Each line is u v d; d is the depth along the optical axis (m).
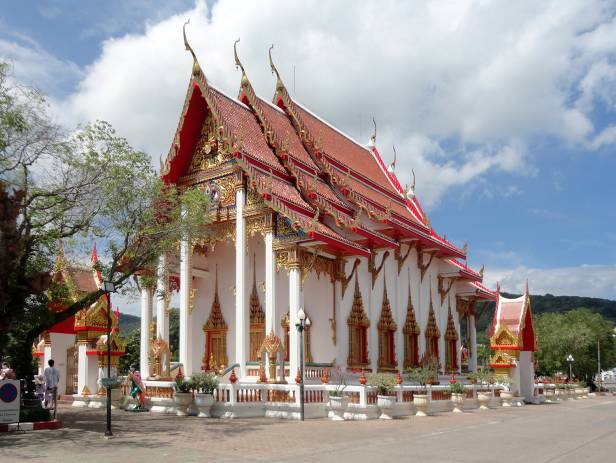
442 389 29.31
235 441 16.64
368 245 31.86
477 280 42.38
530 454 14.59
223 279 31.95
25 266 20.52
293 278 26.12
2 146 19.19
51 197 20.52
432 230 41.66
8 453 14.34
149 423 21.08
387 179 42.41
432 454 14.45
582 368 84.69
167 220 24.09
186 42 28.78
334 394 24.06
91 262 23.64
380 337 33.09
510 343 37.28
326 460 13.45
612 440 17.66
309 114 36.47
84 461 13.26
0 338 20.58
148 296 29.41
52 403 24.56
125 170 21.17
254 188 26.88
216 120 27.94
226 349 31.16
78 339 30.17
